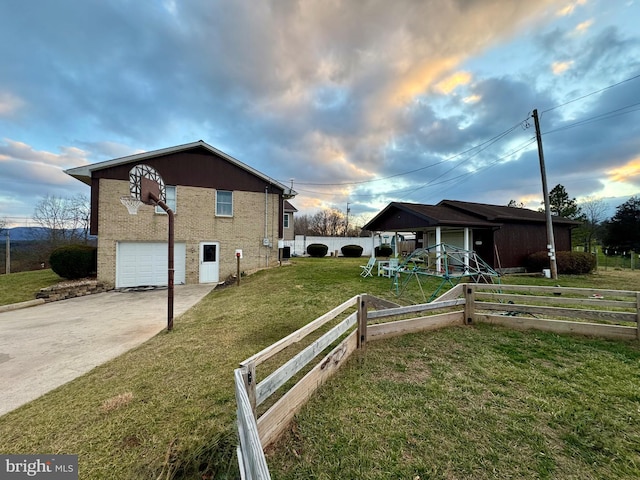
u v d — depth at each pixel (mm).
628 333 4004
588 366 3195
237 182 12211
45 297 8094
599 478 1676
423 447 1926
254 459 996
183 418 2260
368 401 2477
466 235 10703
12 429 2211
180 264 11234
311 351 2535
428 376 2959
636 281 9562
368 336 3877
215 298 7891
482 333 4316
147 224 10828
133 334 4836
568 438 2014
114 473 1731
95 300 8148
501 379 2889
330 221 45812
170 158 11188
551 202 27922
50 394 2803
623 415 2275
